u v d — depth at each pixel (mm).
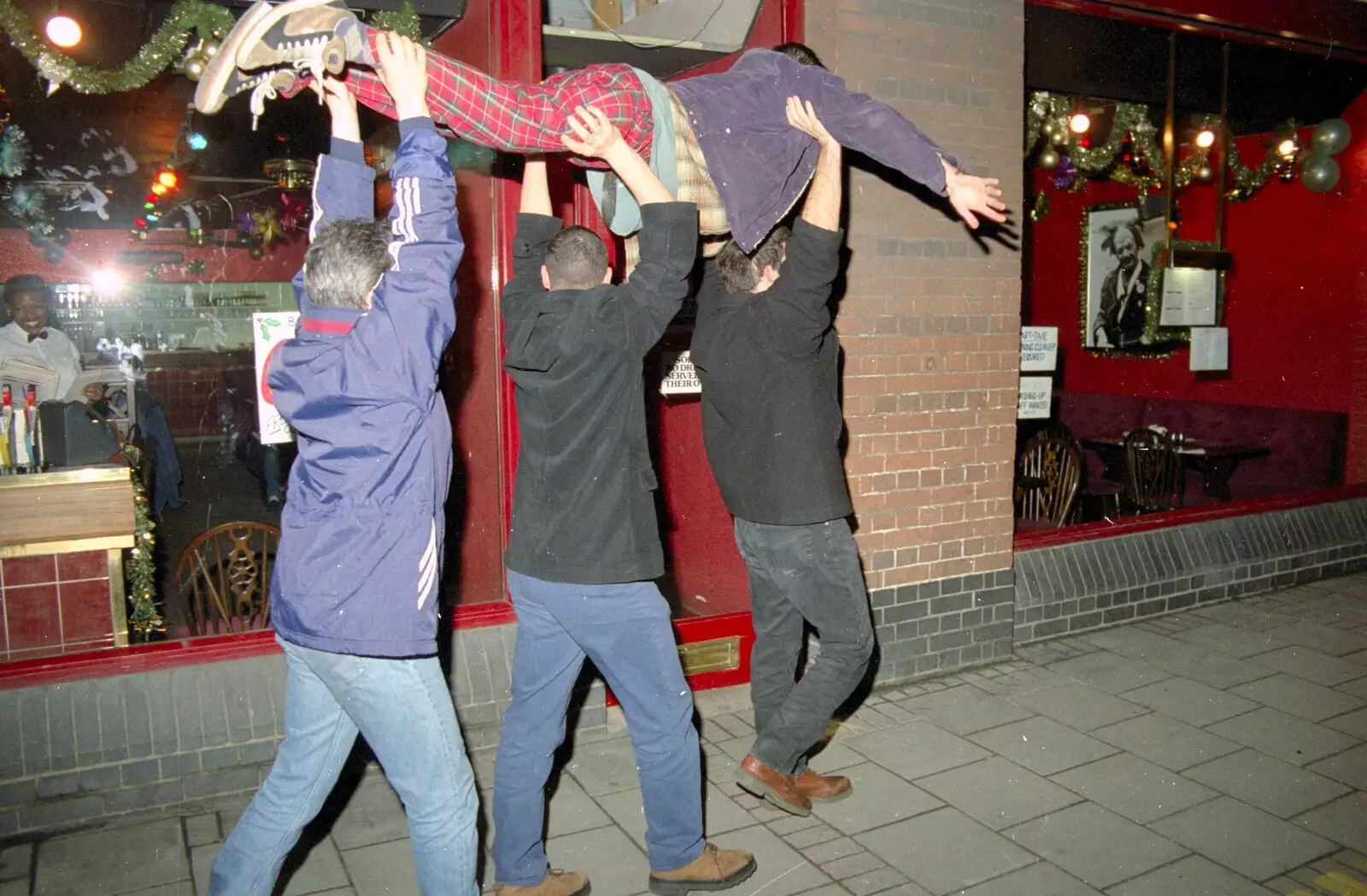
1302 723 4199
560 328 2572
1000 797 3545
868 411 4418
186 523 7578
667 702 2738
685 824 2844
